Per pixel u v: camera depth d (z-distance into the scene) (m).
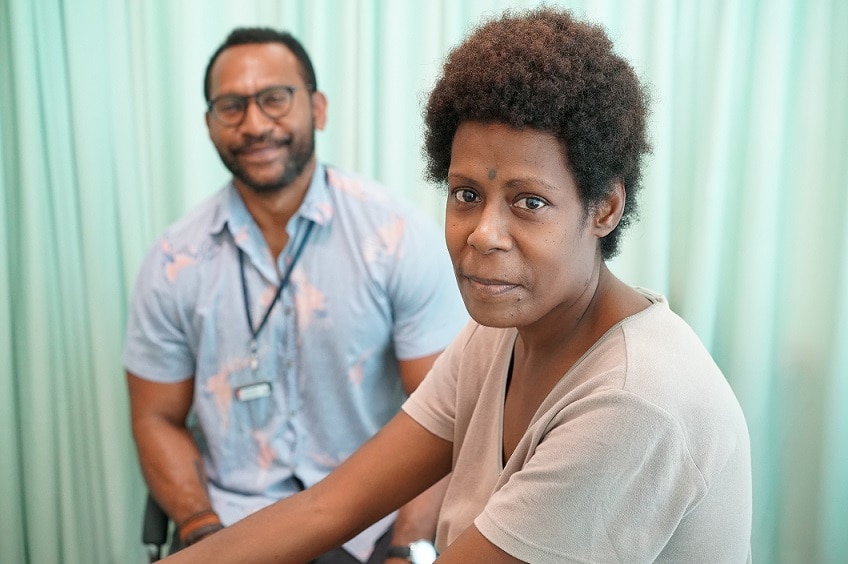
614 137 0.64
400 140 1.76
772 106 1.58
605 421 0.62
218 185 1.86
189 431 1.64
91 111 1.79
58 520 1.95
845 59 1.57
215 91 1.49
